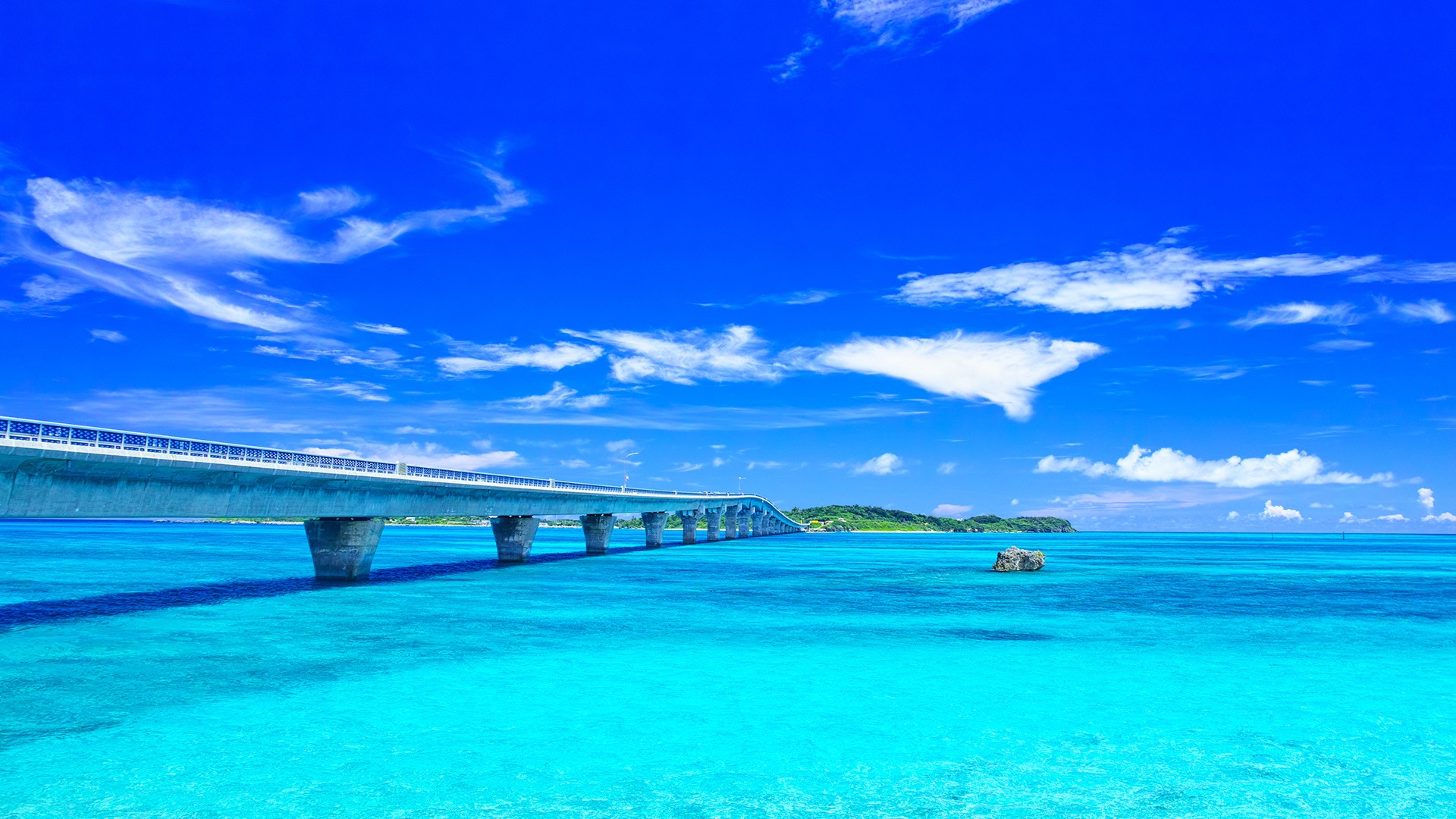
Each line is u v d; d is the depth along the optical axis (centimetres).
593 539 11806
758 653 3503
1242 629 4375
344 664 3170
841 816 1773
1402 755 2186
